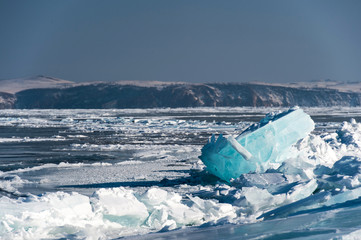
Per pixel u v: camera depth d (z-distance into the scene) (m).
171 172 24.42
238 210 14.51
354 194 14.20
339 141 24.92
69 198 12.97
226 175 20.64
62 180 22.33
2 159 31.23
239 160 20.06
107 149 37.31
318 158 20.06
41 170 25.83
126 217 13.31
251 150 20.34
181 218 13.55
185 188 19.59
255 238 10.17
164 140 45.53
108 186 20.53
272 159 20.27
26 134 54.75
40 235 11.62
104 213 13.05
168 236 11.36
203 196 17.28
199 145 40.19
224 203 14.88
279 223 11.70
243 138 20.55
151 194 14.34
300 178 17.22
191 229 12.47
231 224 12.63
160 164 27.97
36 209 12.18
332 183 16.05
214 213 14.02
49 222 11.90
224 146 20.38
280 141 20.75
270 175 17.95
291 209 13.75
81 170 25.70
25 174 24.41
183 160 29.69
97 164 28.17
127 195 13.95
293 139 20.91
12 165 28.28
